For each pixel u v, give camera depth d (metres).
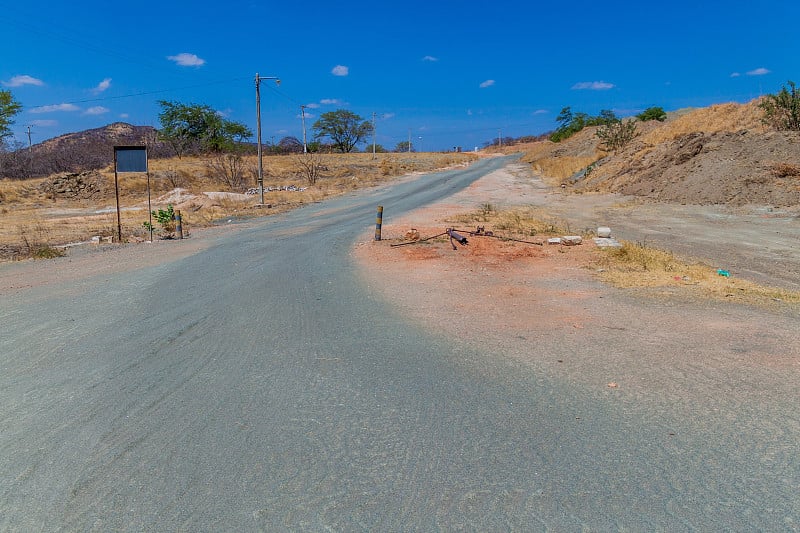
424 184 38.06
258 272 10.21
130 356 5.68
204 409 4.31
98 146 50.38
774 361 5.02
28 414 4.32
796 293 7.99
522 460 3.42
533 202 25.48
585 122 72.88
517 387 4.60
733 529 2.73
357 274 9.82
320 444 3.70
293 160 59.75
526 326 6.43
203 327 6.68
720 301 7.30
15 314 7.60
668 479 3.18
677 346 5.52
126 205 30.00
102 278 10.13
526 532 2.74
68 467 3.49
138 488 3.23
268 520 2.89
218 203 27.55
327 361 5.36
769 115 25.67
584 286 8.47
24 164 45.22
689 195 22.50
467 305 7.50
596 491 3.07
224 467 3.43
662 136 33.97
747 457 3.40
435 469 3.34
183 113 61.25
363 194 32.19
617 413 4.05
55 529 2.88
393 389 4.61
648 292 7.90
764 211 18.28
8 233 18.12
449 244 12.65
